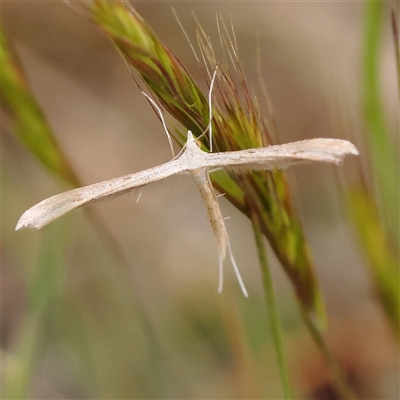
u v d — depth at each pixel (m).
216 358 0.14
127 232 0.17
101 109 0.20
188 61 0.20
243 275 0.16
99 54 0.20
